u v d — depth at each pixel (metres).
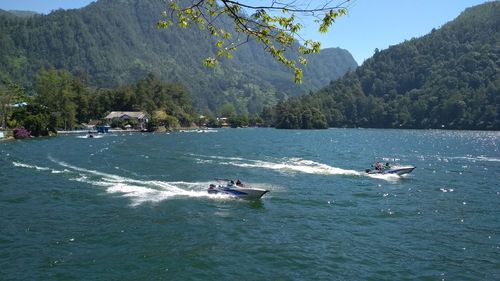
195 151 81.00
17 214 29.88
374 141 124.25
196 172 51.78
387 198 38.44
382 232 27.59
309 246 24.56
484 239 26.33
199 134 154.12
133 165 57.16
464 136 155.12
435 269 21.53
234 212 32.03
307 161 66.75
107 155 69.69
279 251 23.58
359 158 73.62
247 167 57.75
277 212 32.38
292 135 156.38
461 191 42.28
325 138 138.50
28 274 19.72
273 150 86.94
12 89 137.25
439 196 39.62
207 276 20.11
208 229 27.31
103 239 24.73
